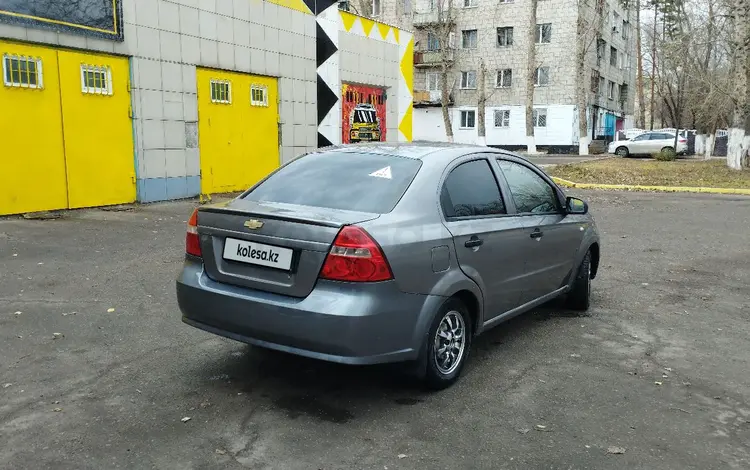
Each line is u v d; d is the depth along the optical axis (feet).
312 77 50.98
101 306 18.51
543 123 142.92
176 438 10.88
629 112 200.64
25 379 13.25
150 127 37.86
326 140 53.26
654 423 11.86
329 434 11.16
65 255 24.50
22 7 30.48
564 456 10.55
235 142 44.42
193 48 40.24
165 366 14.21
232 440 10.86
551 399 12.88
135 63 36.50
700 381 13.99
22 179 31.48
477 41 148.66
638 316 19.10
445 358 13.30
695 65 111.45
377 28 58.49
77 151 33.96
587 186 60.49
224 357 14.87
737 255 28.53
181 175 40.29
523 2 142.00
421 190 13.19
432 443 10.91
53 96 32.48
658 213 42.50
